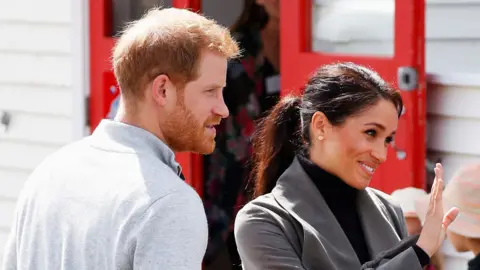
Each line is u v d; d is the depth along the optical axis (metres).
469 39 18.19
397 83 14.12
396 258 8.80
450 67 18.36
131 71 8.02
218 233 17.73
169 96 8.01
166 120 8.07
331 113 9.47
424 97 14.09
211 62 8.04
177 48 7.94
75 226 7.84
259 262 9.34
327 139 9.56
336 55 14.80
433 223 8.91
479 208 9.48
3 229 20.22
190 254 7.51
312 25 15.11
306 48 15.17
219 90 8.16
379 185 14.50
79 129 18.55
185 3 16.73
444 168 14.50
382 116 9.38
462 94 14.23
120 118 8.24
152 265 7.44
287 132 10.32
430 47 18.52
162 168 7.86
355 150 9.42
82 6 18.16
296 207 9.52
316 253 9.27
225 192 17.72
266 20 17.72
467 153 14.24
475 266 9.53
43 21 18.91
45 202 8.10
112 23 17.84
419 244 8.84
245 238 9.47
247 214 9.58
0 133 19.92
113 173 7.89
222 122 17.59
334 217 9.55
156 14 8.22
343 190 9.70
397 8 14.09
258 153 10.62
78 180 8.00
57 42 18.72
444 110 14.43
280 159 10.37
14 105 19.64
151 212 7.55
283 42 15.38
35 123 19.38
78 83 18.42
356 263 9.41
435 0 18.41
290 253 9.29
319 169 9.66
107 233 7.68
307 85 9.80
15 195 19.95
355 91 9.39
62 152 8.38
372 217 9.82
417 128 14.10
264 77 17.91
